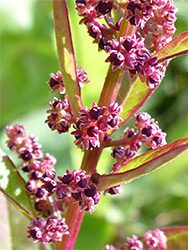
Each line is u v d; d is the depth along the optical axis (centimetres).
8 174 13
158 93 35
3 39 29
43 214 13
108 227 27
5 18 29
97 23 12
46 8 30
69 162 27
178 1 33
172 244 14
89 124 11
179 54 12
